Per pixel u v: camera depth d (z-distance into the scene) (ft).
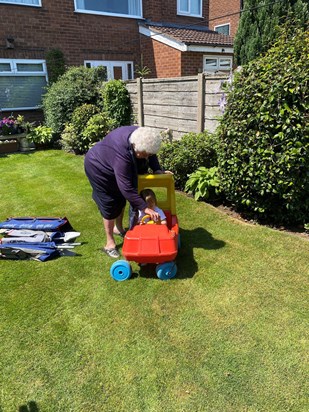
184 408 6.19
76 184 19.57
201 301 8.93
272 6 26.08
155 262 9.67
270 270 10.17
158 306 8.80
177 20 42.57
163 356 7.29
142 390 6.56
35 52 33.55
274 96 11.30
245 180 12.84
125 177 9.29
